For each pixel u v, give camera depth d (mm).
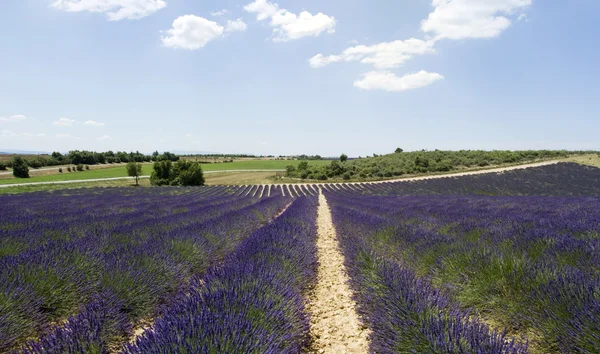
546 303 3197
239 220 10648
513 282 3789
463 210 12625
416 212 12195
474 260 4625
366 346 3445
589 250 4723
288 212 13172
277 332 2938
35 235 7027
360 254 5797
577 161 51094
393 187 37094
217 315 2803
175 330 2561
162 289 4512
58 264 4516
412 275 4477
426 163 56594
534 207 13555
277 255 5457
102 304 3492
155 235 7184
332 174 55812
